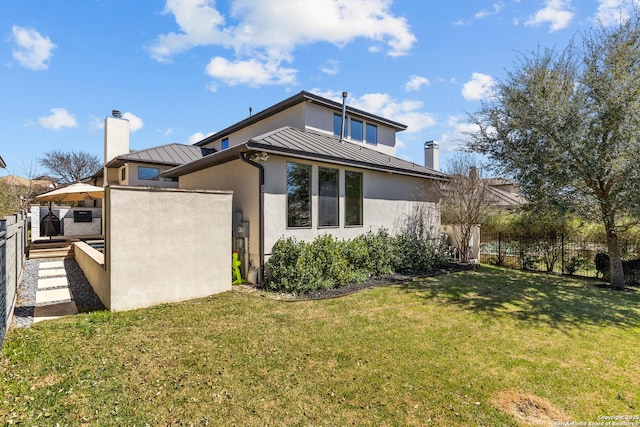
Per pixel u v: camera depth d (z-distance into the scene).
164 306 6.38
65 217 17.34
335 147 10.80
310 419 3.08
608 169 8.02
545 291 8.34
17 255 7.43
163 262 6.60
